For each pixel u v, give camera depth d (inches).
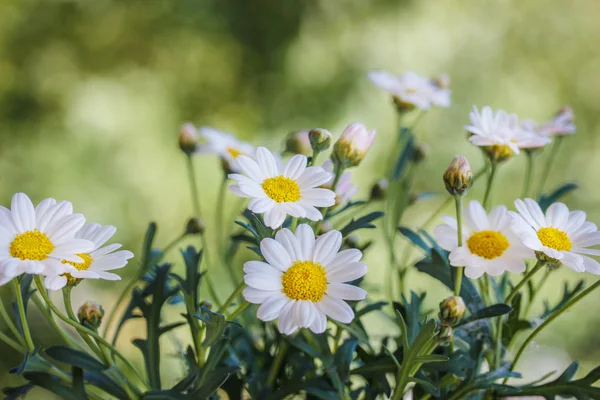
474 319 22.3
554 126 25.8
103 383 22.9
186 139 26.5
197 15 78.0
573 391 22.7
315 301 21.6
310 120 76.3
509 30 76.5
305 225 21.9
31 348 22.3
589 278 61.4
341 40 76.1
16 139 73.5
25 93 75.4
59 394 22.5
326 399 22.7
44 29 75.9
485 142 23.7
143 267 23.9
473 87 74.8
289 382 23.0
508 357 23.5
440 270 23.2
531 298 24.1
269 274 21.6
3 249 21.1
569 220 22.5
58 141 73.5
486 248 22.5
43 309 23.0
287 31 77.8
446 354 22.9
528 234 22.0
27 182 71.7
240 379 23.5
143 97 76.4
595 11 77.2
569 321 59.7
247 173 22.1
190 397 22.2
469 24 75.7
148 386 23.1
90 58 77.2
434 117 73.8
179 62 78.4
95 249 22.0
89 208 71.4
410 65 74.9
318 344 23.1
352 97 75.0
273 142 74.0
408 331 22.9
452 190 22.6
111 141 73.7
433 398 23.0
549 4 76.6
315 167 22.4
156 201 72.9
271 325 24.8
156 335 23.3
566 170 72.1
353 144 23.1
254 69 79.1
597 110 76.5
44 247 21.3
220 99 79.1
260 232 22.2
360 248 24.5
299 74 77.1
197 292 23.2
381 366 22.9
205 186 73.8
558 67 77.2
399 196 25.9
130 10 77.2
